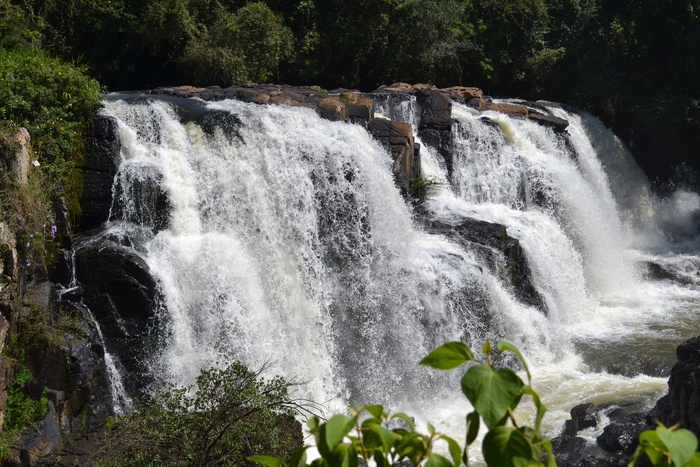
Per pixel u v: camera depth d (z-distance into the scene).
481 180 20.95
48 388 11.61
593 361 15.85
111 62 27.20
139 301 13.22
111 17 26.98
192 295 13.96
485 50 29.14
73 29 27.23
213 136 15.85
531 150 21.89
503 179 21.03
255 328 14.30
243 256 14.79
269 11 26.69
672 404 10.33
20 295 11.73
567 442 12.07
